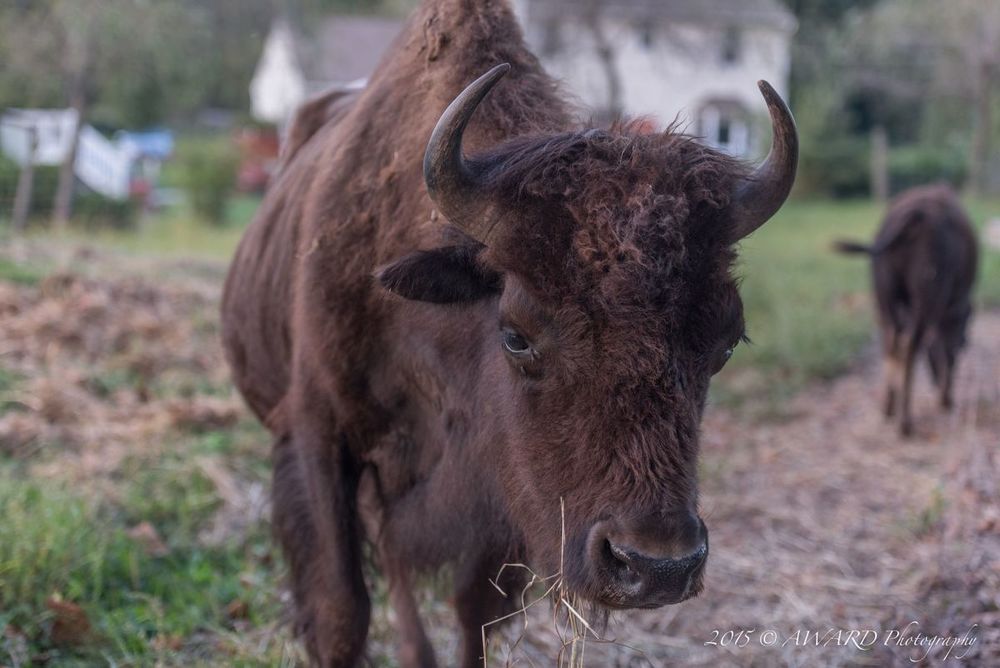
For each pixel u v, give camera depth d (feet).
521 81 11.57
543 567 9.42
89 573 15.16
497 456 9.98
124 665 13.25
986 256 56.39
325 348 11.64
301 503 12.37
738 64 106.73
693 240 8.59
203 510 18.16
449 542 11.84
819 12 131.64
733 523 19.74
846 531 19.21
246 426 22.26
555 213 8.65
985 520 17.39
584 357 8.48
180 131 133.39
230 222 76.13
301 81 121.19
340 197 11.78
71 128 59.47
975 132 100.01
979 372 31.99
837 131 110.93
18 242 36.76
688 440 8.51
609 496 8.39
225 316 16.28
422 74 11.89
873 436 25.64
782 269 51.39
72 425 21.20
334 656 11.79
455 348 10.61
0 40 58.29
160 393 24.07
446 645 14.93
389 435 12.11
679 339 8.45
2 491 16.71
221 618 14.83
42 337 25.96
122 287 31.65
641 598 8.33
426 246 10.68
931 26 103.91
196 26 68.33
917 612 15.38
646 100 102.47
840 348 34.73
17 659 13.00
